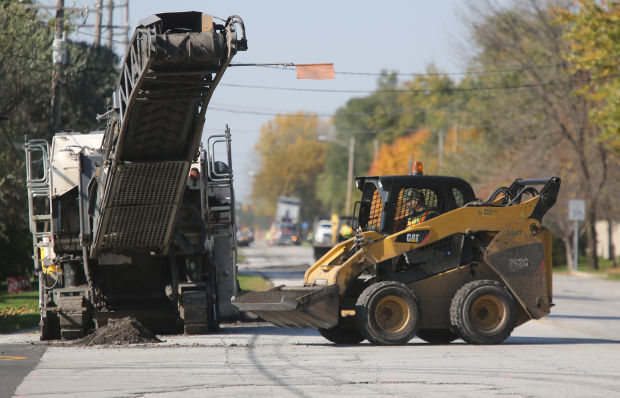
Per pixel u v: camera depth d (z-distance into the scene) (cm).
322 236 19325
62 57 8969
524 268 4391
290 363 3509
